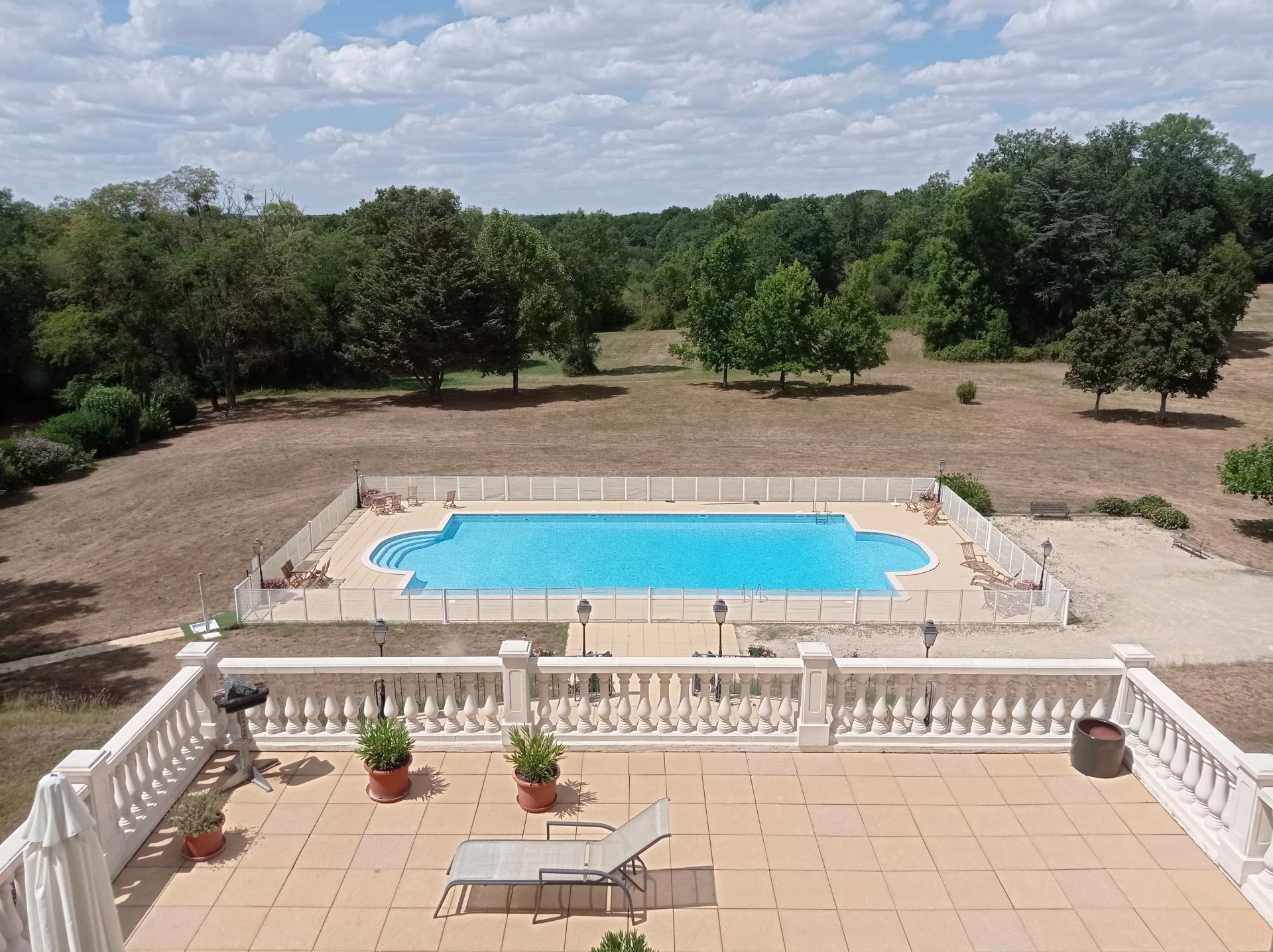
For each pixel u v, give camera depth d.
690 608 25.88
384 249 64.38
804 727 10.80
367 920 8.12
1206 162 95.38
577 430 52.66
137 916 8.16
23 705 20.55
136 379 55.91
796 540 33.81
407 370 62.81
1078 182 83.44
